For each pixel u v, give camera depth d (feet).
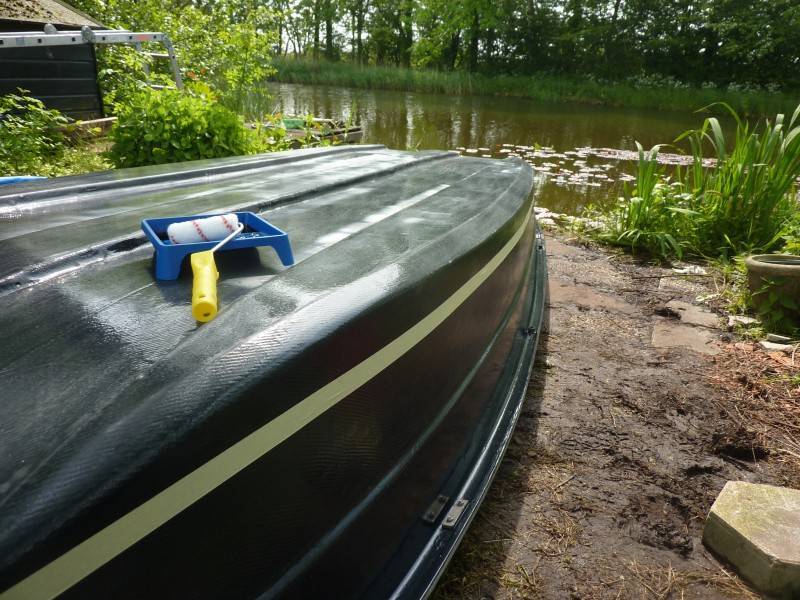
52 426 2.99
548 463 8.07
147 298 4.20
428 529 5.44
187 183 8.00
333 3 134.00
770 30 88.99
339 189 8.09
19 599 2.50
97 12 35.60
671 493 7.60
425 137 44.88
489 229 7.09
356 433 4.53
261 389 3.50
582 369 10.70
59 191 6.86
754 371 10.76
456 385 6.57
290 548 3.98
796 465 8.24
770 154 16.78
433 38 118.62
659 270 16.56
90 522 2.69
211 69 37.29
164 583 3.15
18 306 4.04
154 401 3.16
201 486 3.22
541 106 74.84
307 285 4.55
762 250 17.02
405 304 4.92
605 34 101.19
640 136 48.93
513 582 6.14
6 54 23.15
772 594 6.12
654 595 6.08
